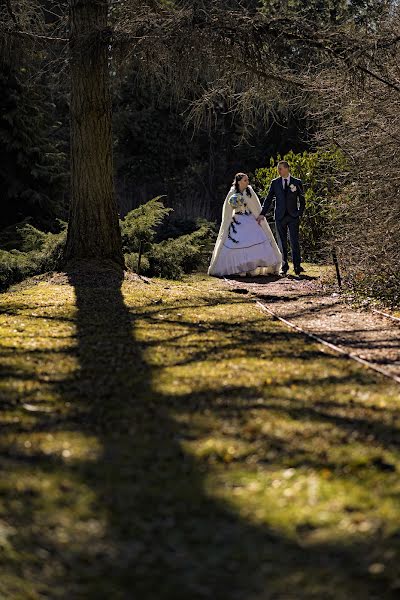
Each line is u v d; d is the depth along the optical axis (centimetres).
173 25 1206
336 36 1195
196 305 1096
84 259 1380
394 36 1152
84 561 325
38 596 299
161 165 3322
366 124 1212
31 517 362
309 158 1897
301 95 1366
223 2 1240
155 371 667
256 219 1551
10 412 543
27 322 926
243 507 374
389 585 305
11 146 2252
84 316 966
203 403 560
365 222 1185
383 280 1219
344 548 332
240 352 759
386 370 687
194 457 444
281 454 448
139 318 961
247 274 1552
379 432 491
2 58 1530
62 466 429
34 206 2336
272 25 1212
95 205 1380
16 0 1434
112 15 1390
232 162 3422
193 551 333
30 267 1533
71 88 1371
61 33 1463
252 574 314
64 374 657
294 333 888
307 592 301
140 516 366
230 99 1415
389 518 360
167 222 2780
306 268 1709
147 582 310
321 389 607
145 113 3241
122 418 525
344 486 400
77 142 1373
